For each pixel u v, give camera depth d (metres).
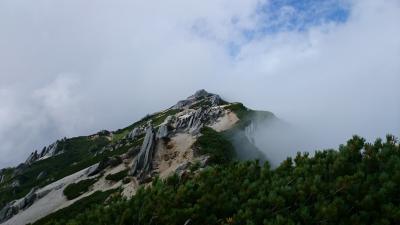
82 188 85.31
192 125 105.25
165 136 92.56
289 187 12.28
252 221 11.06
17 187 136.00
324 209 10.70
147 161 80.94
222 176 14.78
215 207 12.41
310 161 14.62
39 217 80.00
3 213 92.31
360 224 10.41
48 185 98.00
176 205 12.88
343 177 12.34
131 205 13.28
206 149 82.75
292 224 10.19
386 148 13.16
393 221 10.63
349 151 13.98
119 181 80.62
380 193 11.09
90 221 13.21
